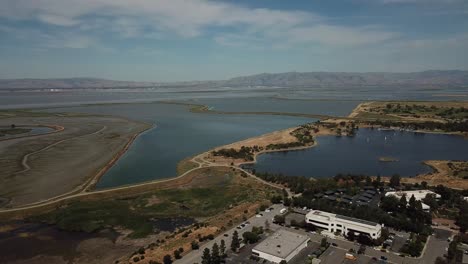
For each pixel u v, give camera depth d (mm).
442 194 133500
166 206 132750
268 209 126375
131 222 118188
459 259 90125
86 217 121375
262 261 91875
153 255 94562
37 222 118500
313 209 124062
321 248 97688
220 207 131500
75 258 95500
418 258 92438
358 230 104000
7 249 100375
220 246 96125
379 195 140125
